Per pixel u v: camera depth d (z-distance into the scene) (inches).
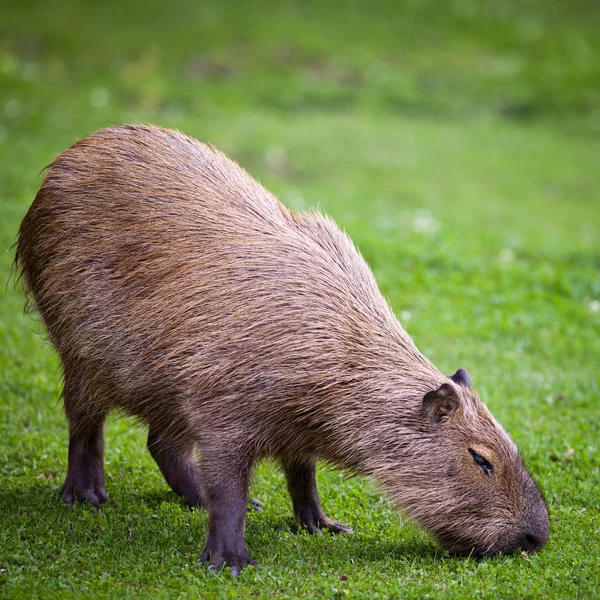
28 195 1529.3
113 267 631.8
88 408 684.7
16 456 788.0
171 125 2204.7
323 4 3257.9
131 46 2768.2
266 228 641.0
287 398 589.3
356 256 667.4
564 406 938.7
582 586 565.3
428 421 601.6
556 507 714.8
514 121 2669.8
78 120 2145.7
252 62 2773.1
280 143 2191.2
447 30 3166.8
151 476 776.3
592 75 2893.7
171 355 599.5
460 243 1473.9
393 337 631.2
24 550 599.5
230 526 591.8
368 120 2498.8
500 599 550.0
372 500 738.2
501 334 1149.1
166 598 536.4
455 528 601.9
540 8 3403.1
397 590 551.5
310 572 589.0
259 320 594.2
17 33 2765.7
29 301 730.8
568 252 1485.0
